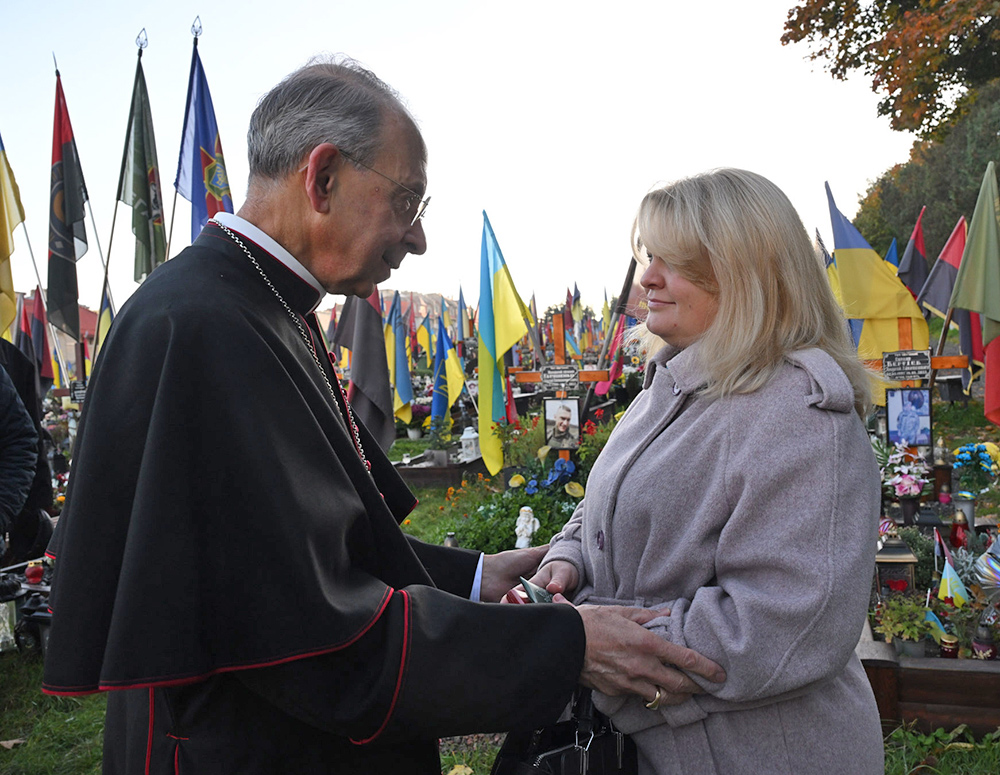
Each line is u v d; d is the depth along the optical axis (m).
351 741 1.24
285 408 1.25
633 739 1.47
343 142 1.39
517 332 7.92
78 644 1.14
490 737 3.46
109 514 1.18
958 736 3.11
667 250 1.48
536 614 1.34
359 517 1.35
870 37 15.45
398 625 1.24
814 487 1.30
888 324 6.38
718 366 1.42
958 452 6.19
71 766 3.72
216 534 1.17
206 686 1.23
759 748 1.37
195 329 1.24
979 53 14.69
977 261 5.79
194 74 6.29
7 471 3.98
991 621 3.28
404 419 14.28
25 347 14.15
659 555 1.47
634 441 1.59
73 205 7.15
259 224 1.49
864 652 3.31
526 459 7.74
